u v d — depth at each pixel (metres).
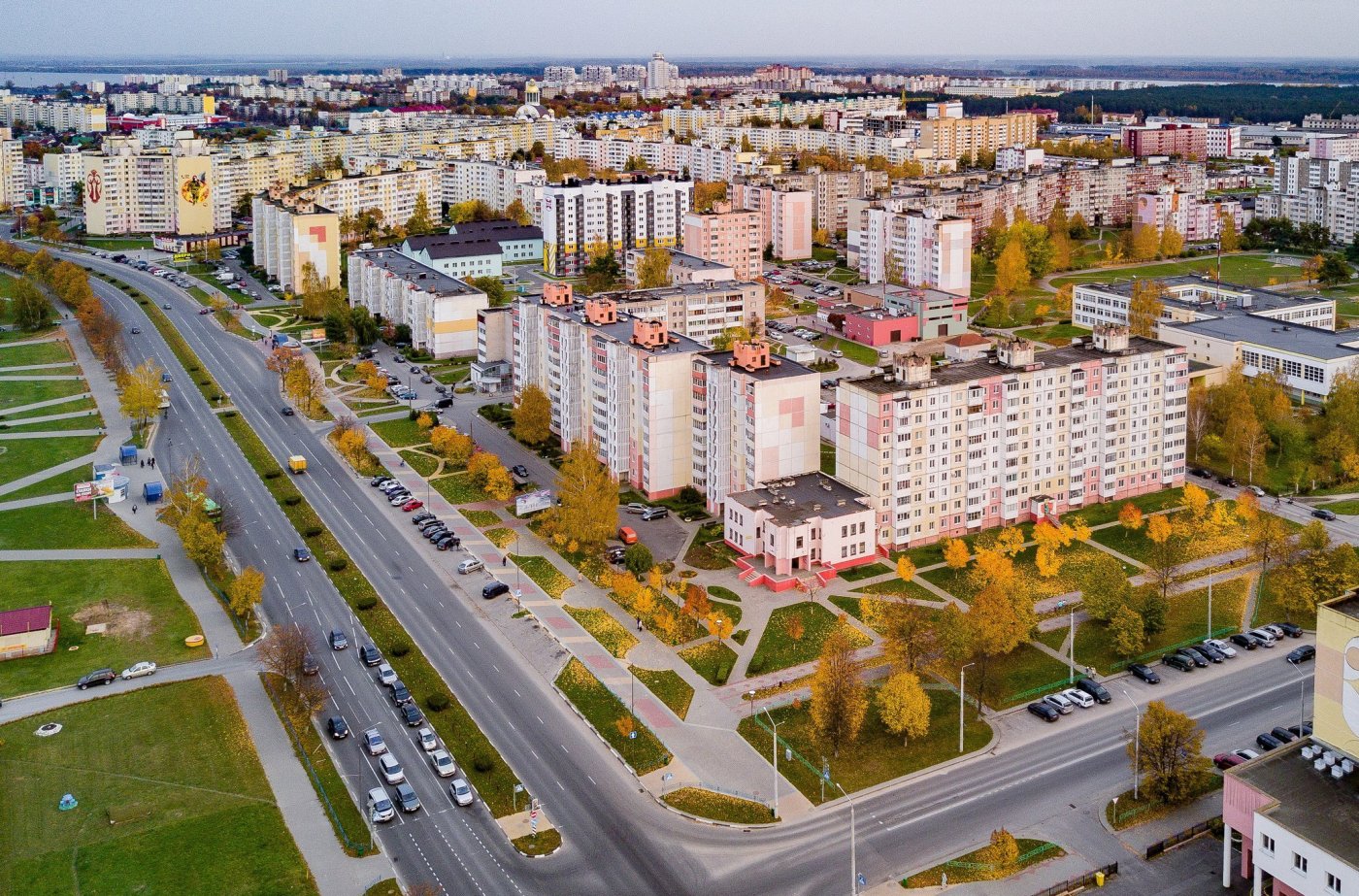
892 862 198.62
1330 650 196.62
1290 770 195.12
